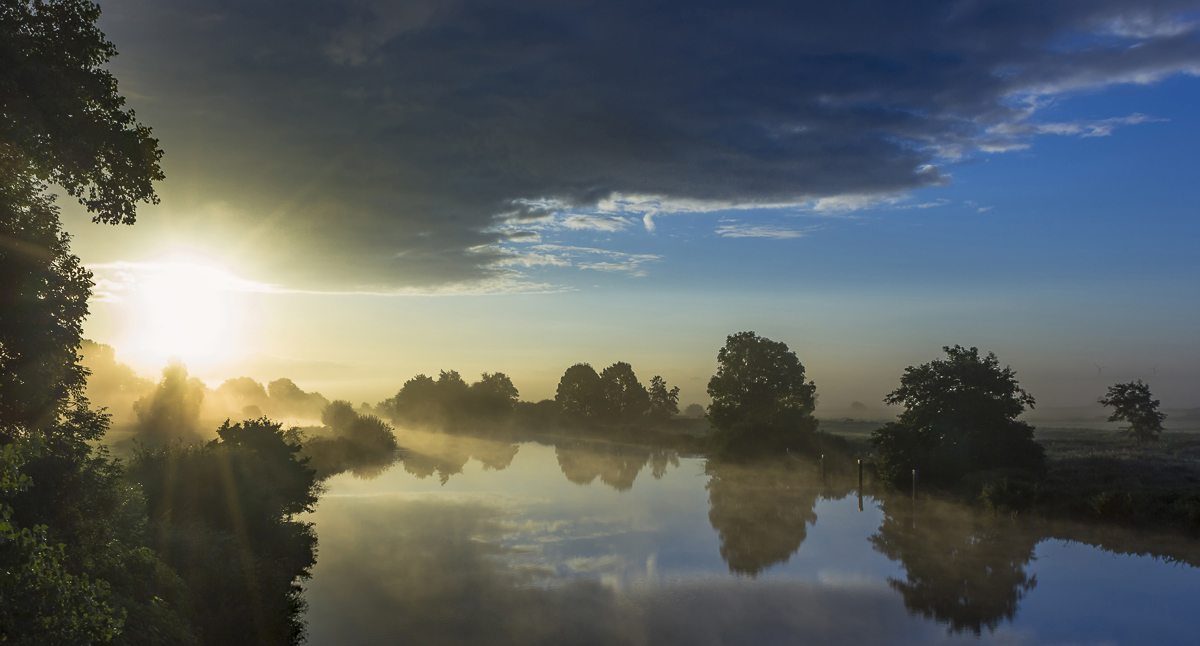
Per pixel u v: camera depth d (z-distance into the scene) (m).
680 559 23.92
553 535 27.78
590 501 36.53
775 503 36.03
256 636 14.95
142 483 20.81
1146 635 16.75
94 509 12.64
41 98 10.46
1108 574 21.89
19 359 11.84
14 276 11.60
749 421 57.56
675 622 17.58
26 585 7.61
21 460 7.83
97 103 11.73
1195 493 28.02
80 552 11.43
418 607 18.66
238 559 18.05
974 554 24.64
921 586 20.70
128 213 12.56
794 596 19.81
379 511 33.19
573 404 114.44
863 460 48.44
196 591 15.41
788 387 62.50
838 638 16.48
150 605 11.83
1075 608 18.67
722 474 49.12
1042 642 16.31
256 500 22.95
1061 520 29.14
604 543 26.36
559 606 18.80
